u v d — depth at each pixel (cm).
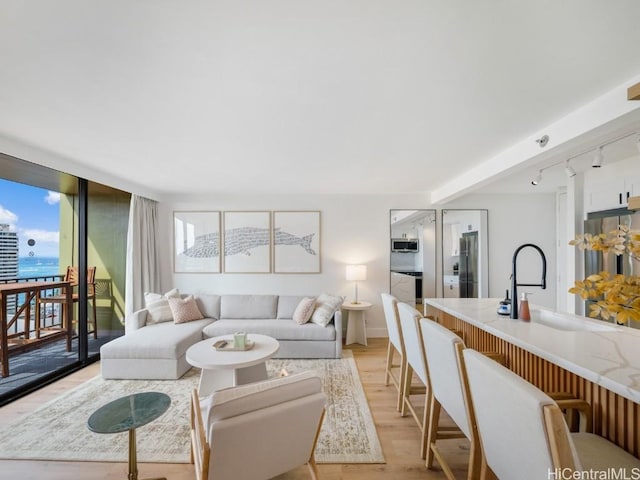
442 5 112
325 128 226
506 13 115
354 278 447
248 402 122
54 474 183
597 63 144
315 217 489
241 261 489
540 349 143
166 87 169
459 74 156
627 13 112
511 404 84
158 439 214
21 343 366
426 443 192
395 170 347
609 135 227
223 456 119
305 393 138
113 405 164
